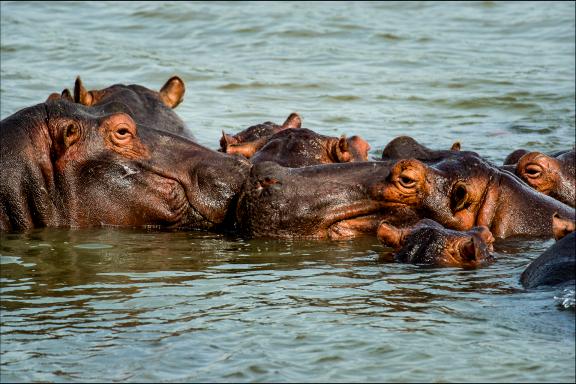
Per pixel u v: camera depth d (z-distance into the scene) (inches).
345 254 1429.6
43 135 1567.4
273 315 1160.2
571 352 1033.5
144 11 4173.2
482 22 4325.8
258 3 4446.4
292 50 3649.1
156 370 1007.0
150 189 1567.4
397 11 4483.3
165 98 1887.3
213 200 1556.3
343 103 2913.4
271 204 1502.2
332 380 983.0
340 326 1120.8
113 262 1392.7
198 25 4003.4
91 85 3031.5
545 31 4146.2
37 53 3440.0
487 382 975.0
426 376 990.4
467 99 2955.2
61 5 4338.1
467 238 1380.4
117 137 1566.2
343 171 1519.4
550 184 1663.4
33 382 981.2
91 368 1012.5
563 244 1270.9
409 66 3447.3
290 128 1688.0
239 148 1688.0
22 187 1556.3
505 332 1091.3
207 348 1062.4
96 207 1568.7
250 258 1413.6
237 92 3004.4
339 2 4611.2
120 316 1160.2
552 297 1186.0
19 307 1192.2
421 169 1483.8
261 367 1012.5
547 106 2893.7
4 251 1445.6
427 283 1280.8
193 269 1359.5
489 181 1536.7
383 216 1491.1
